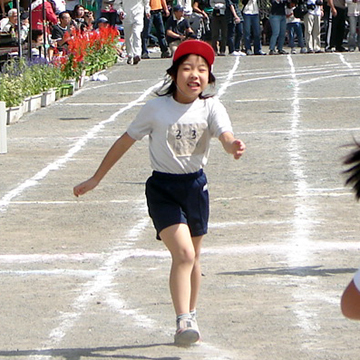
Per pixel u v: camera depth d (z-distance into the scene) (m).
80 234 26.27
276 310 18.77
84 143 43.38
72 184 33.66
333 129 45.56
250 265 22.42
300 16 88.94
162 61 84.25
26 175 35.69
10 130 48.31
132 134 16.39
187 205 16.28
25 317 18.73
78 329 17.86
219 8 87.25
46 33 70.75
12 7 73.19
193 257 16.05
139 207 29.70
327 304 19.12
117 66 81.00
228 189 32.31
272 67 76.69
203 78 16.14
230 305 19.17
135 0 80.25
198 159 16.34
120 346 16.73
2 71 57.69
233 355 16.09
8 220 28.20
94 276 21.91
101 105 57.66
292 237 25.19
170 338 17.12
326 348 16.36
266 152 39.69
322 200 30.05
